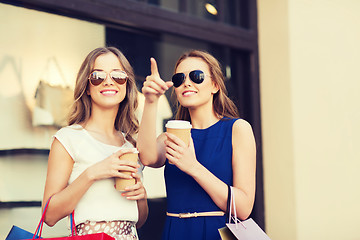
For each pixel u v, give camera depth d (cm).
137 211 192
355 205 448
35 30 312
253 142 198
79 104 198
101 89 191
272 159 415
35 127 308
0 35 299
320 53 433
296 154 405
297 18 419
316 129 423
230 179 196
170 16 368
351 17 460
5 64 300
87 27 333
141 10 351
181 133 181
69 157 184
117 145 200
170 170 203
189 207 193
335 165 435
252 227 185
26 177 302
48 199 177
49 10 317
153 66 180
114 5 337
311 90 423
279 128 412
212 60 210
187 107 211
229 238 178
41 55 313
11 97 301
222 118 208
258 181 414
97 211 181
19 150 301
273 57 420
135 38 358
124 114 210
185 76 202
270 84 420
